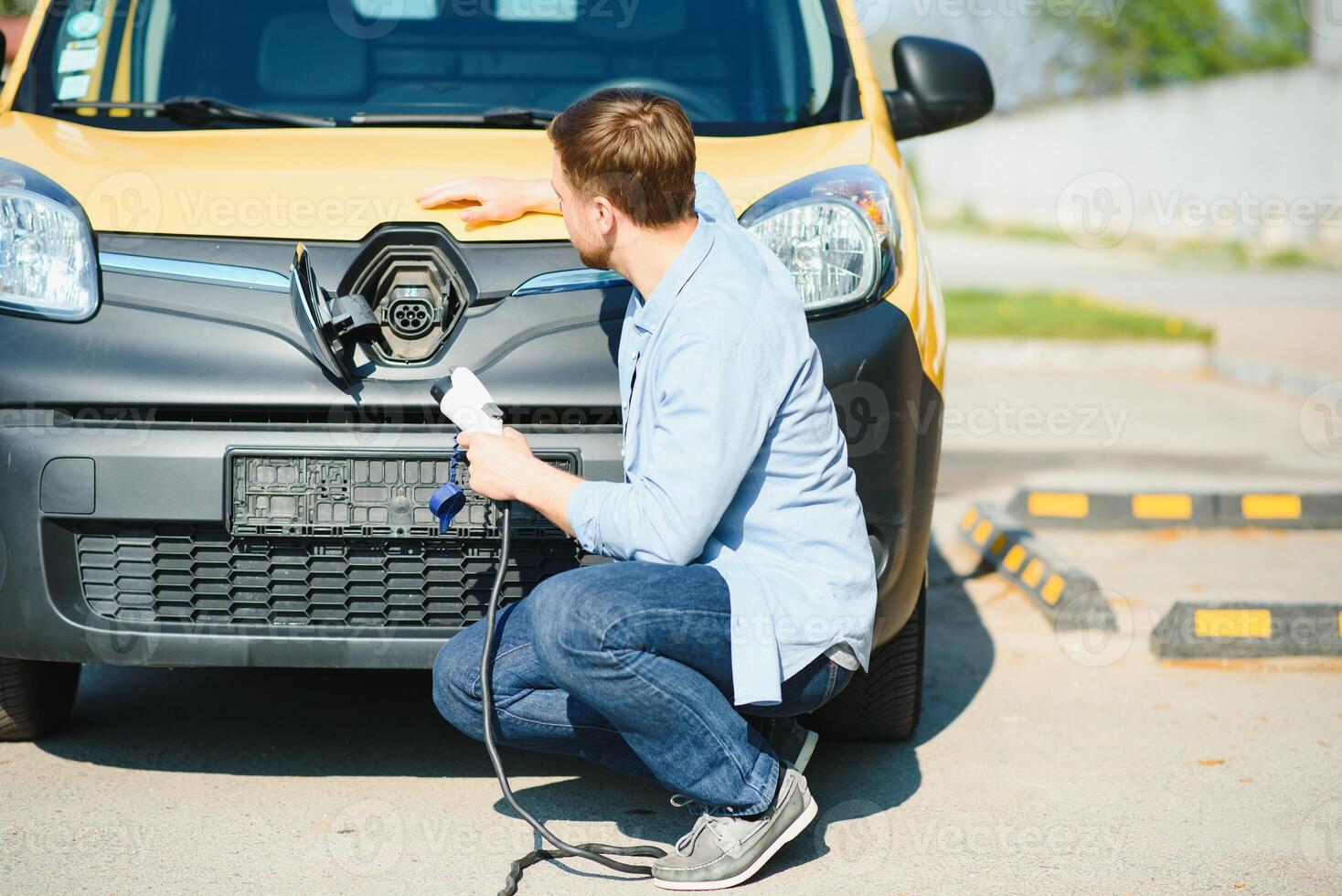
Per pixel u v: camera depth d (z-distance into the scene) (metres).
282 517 2.61
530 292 2.66
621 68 3.46
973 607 4.45
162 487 2.59
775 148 3.10
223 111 3.21
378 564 2.65
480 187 2.71
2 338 2.62
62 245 2.65
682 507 2.28
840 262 2.74
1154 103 23.48
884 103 3.52
